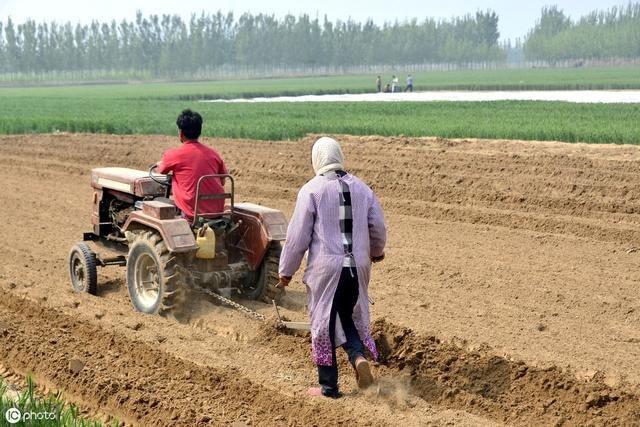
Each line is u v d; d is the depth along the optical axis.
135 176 12.40
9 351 9.92
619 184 20.66
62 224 18.78
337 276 8.05
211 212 11.12
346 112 52.03
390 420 7.92
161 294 10.78
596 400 8.40
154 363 9.46
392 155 27.23
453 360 9.50
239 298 11.91
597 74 192.88
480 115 45.19
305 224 8.09
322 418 7.89
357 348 8.26
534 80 157.25
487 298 12.42
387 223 18.59
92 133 41.34
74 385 8.81
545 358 9.59
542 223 17.83
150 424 7.89
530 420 8.20
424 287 13.09
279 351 9.98
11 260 15.10
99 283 13.18
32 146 35.38
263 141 33.22
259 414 8.05
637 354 9.84
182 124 11.08
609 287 12.98
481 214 18.83
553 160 24.30
